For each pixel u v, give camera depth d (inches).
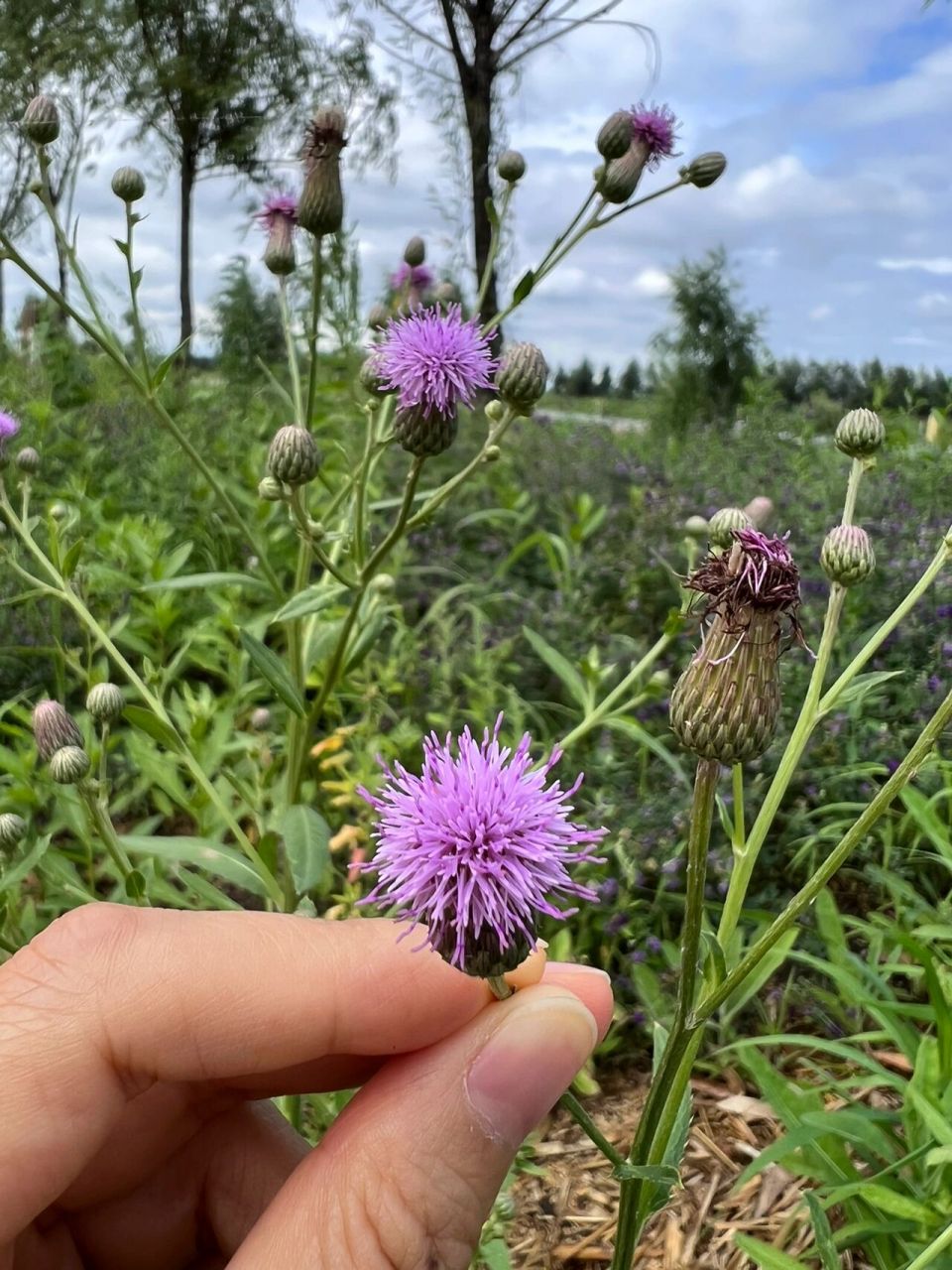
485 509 18.1
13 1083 3.8
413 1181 3.8
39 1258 4.7
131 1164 4.8
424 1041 4.4
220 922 4.3
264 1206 5.1
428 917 3.5
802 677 10.6
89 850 9.0
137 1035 4.0
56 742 6.5
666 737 10.8
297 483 6.7
